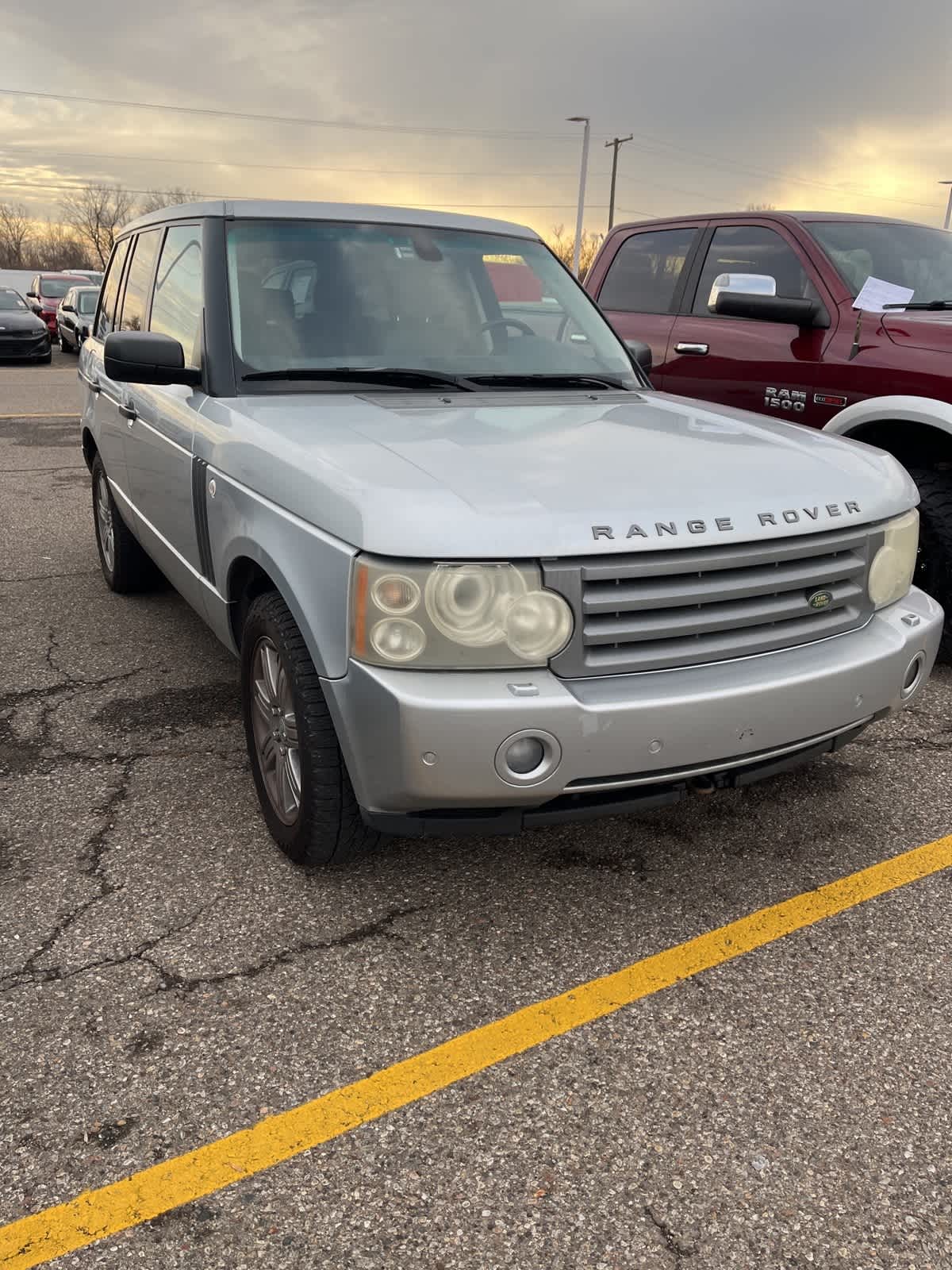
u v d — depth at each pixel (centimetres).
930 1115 209
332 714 241
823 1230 183
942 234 564
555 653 226
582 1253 178
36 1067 218
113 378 320
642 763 233
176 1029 229
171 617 518
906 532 286
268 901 279
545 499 230
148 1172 193
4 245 8000
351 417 290
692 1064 223
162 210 437
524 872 296
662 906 281
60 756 362
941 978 252
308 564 244
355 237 362
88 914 271
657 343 571
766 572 250
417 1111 208
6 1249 177
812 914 278
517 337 370
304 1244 179
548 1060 223
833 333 479
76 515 750
